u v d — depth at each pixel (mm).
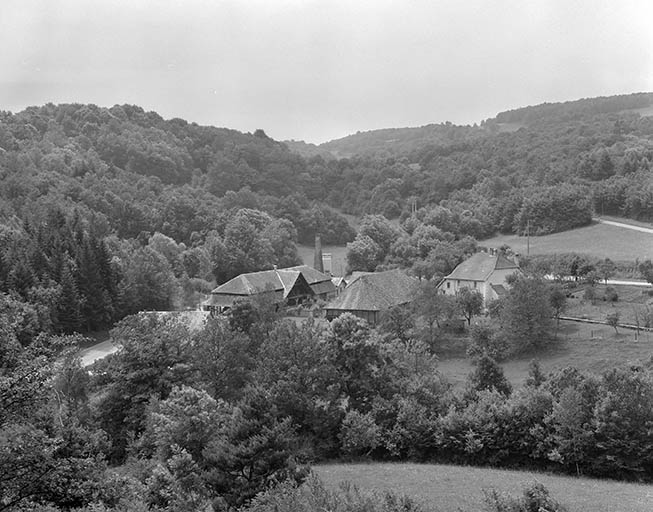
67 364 42750
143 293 102312
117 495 21328
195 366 47156
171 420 32625
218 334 49812
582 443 38500
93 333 88625
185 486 25656
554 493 34062
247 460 25375
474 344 68562
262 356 48469
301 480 25766
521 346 69062
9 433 16047
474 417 41969
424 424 43188
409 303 83062
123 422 43281
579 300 86812
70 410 38750
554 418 40000
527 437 40625
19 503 16203
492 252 110625
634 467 37625
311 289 108438
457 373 63812
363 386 46719
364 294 83812
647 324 71250
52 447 16578
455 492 34188
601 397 39406
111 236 119375
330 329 48625
